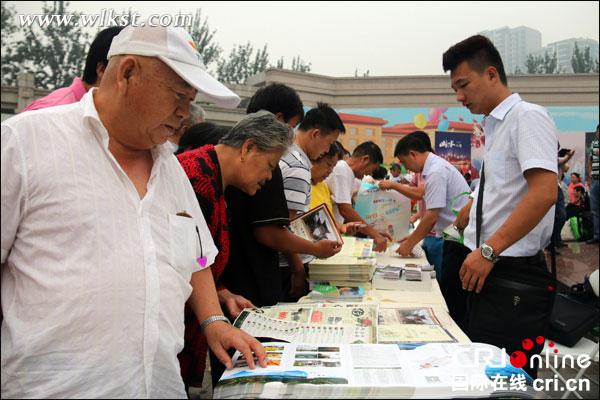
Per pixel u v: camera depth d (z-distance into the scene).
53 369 0.79
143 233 0.89
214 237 1.43
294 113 2.05
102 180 0.86
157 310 0.88
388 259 2.58
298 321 1.33
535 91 9.61
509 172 1.67
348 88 10.47
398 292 1.90
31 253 0.81
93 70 1.51
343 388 0.88
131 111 0.89
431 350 1.09
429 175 2.73
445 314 1.46
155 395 0.88
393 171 6.07
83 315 0.80
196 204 1.12
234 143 1.45
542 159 1.52
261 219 1.63
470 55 1.71
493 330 1.62
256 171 1.44
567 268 3.46
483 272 1.58
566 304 2.36
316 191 2.52
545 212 1.52
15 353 0.79
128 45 0.87
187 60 0.89
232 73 12.60
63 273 0.80
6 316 0.82
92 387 0.81
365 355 1.06
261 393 0.88
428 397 0.86
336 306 1.49
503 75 1.74
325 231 1.96
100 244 0.83
